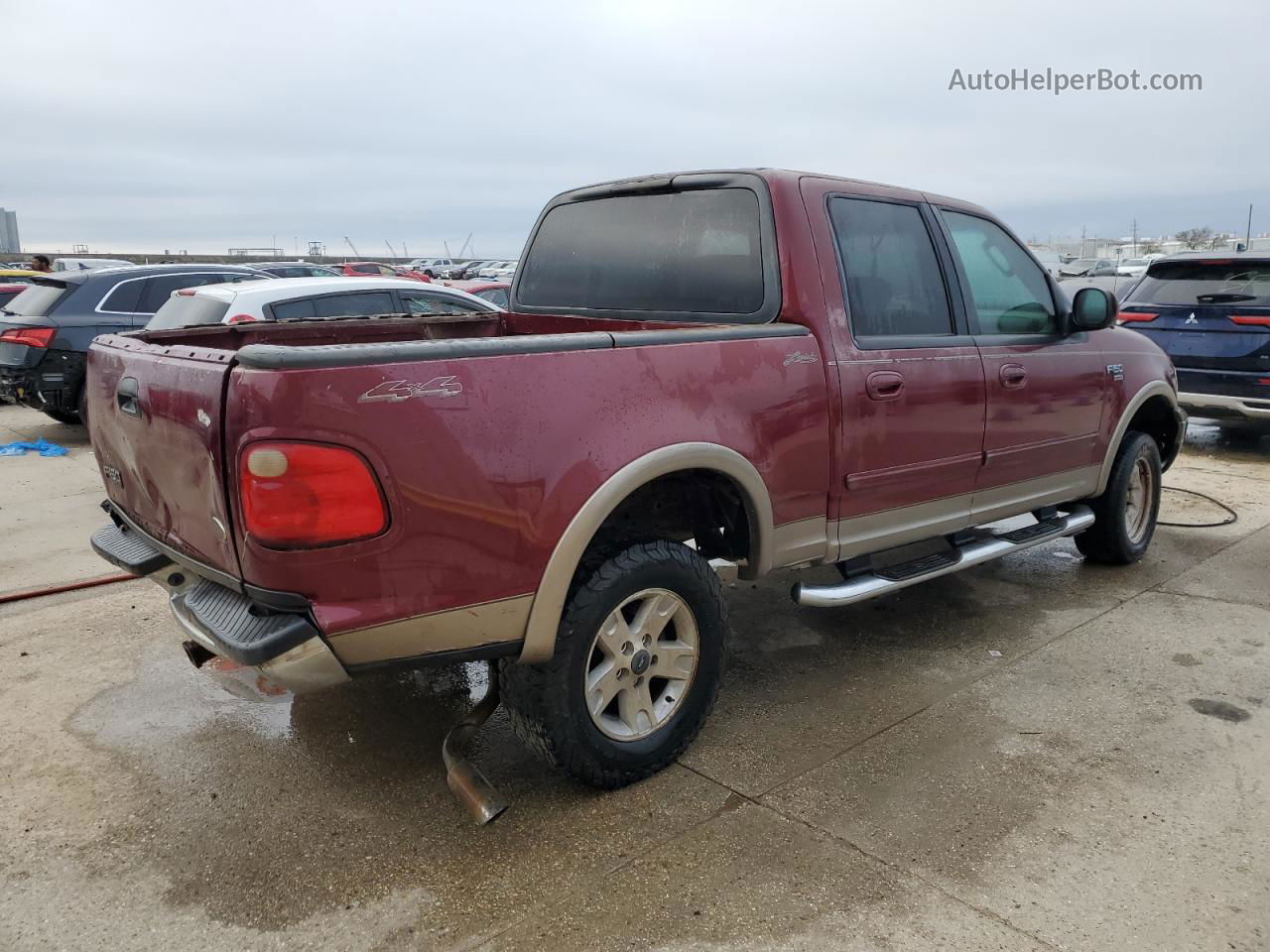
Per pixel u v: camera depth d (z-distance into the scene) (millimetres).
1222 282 8742
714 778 3092
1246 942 2309
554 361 2658
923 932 2350
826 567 5406
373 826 2848
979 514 4125
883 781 3062
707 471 3141
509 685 2816
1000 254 4281
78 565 5387
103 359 3234
